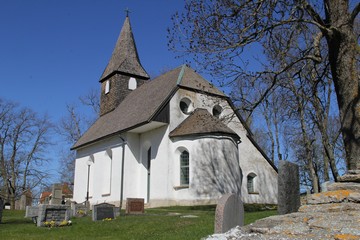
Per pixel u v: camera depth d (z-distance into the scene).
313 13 13.16
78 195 35.28
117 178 29.08
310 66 17.75
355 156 11.97
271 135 39.28
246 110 15.30
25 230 14.86
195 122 26.42
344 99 12.58
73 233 13.90
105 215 18.06
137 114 29.38
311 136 29.27
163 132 27.23
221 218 8.77
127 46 39.31
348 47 12.80
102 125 35.53
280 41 14.65
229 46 13.30
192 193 24.72
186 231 12.17
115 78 37.50
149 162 29.11
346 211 8.09
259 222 8.20
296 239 6.82
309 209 8.62
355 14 13.05
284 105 20.20
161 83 31.67
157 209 23.19
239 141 27.19
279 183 11.35
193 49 13.56
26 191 45.44
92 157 34.44
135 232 13.23
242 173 27.95
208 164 24.83
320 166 36.44
